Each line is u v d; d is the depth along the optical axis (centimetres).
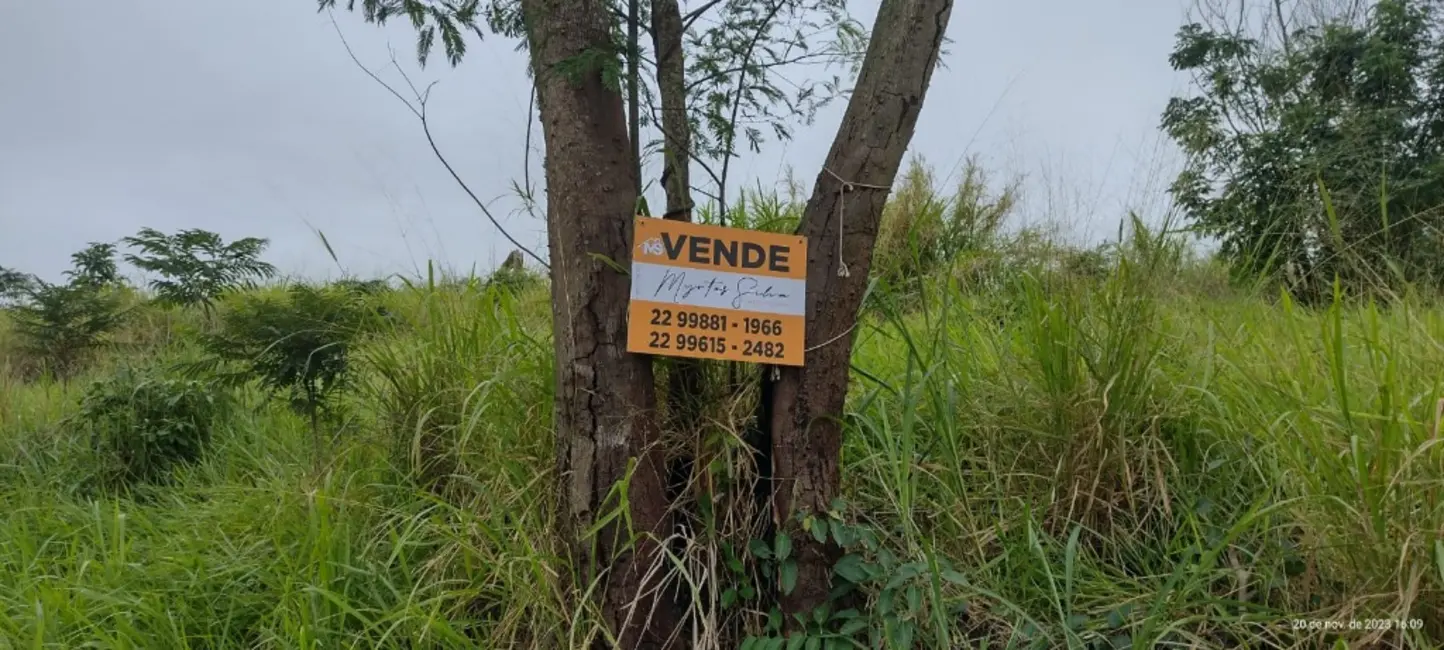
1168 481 260
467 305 321
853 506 257
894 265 367
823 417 222
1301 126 350
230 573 255
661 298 214
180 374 416
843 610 221
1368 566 202
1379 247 278
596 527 204
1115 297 262
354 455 314
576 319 219
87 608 239
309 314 325
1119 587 238
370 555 255
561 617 215
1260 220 304
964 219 408
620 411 217
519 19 262
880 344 361
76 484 370
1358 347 261
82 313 755
